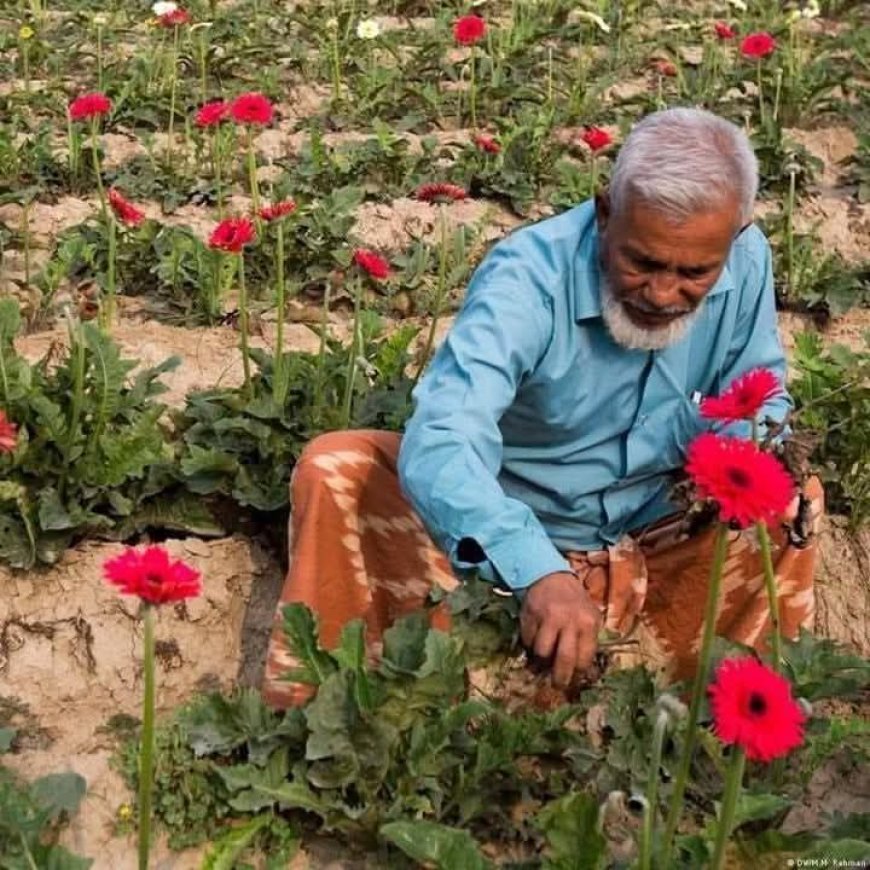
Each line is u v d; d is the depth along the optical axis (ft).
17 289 26.66
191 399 20.74
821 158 35.06
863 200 32.30
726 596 16.44
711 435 10.67
